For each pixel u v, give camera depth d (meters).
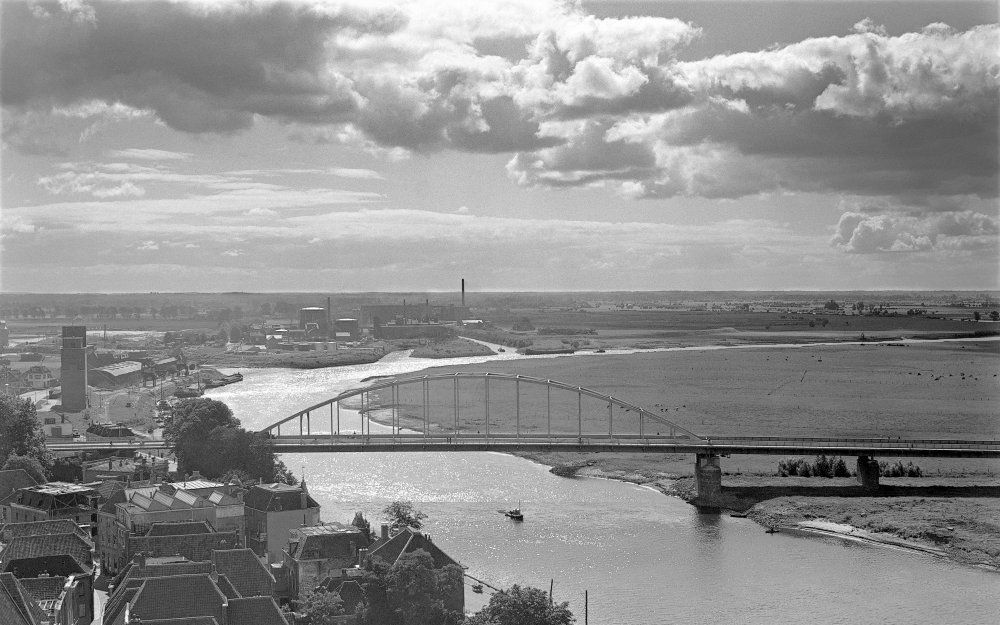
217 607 199.62
